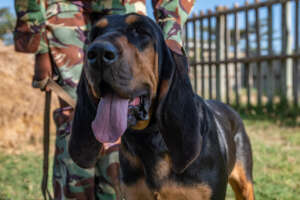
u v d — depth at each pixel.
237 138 2.92
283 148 5.40
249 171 2.94
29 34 2.44
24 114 6.61
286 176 4.11
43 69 2.49
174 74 1.90
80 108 2.01
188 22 10.54
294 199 3.51
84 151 2.04
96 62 1.58
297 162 4.67
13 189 3.93
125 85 1.66
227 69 9.53
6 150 5.71
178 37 2.09
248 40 8.99
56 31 2.46
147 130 1.98
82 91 1.98
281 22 8.30
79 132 2.02
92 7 2.54
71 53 2.46
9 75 7.53
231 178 2.91
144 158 2.04
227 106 3.09
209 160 2.05
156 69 1.84
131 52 1.69
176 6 2.18
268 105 8.67
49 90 2.49
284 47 8.30
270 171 4.34
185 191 2.00
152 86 1.82
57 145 2.54
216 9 9.63
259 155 4.93
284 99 8.41
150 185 2.06
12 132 6.32
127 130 2.02
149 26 1.81
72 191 2.50
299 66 8.16
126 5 2.52
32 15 2.42
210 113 2.36
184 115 1.90
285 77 8.38
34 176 4.32
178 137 1.90
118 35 1.70
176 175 1.99
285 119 7.64
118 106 1.71
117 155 2.60
